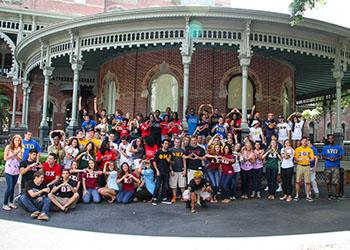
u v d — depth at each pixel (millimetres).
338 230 7262
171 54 17219
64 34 16094
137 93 17719
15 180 8867
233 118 13703
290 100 19250
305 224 7750
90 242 6270
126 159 11141
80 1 33000
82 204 9711
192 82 16953
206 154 10641
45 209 8000
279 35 14336
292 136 13344
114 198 10109
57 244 6109
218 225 7613
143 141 11484
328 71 20234
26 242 6188
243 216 8477
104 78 19781
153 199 10031
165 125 12734
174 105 17172
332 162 11219
